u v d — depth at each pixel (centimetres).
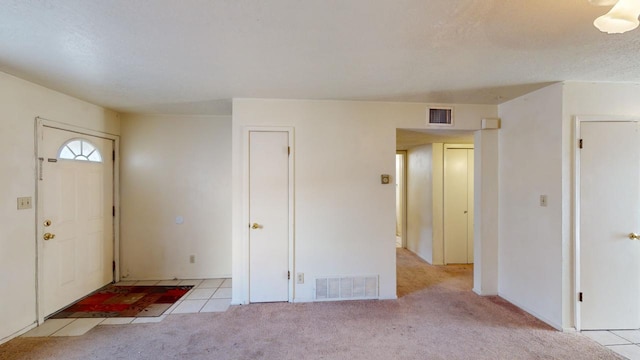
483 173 341
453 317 288
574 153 261
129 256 400
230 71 238
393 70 235
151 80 259
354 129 329
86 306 318
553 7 146
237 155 320
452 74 245
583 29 169
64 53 202
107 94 304
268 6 146
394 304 319
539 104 284
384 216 333
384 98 317
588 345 238
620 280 259
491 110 342
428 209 495
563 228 261
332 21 161
